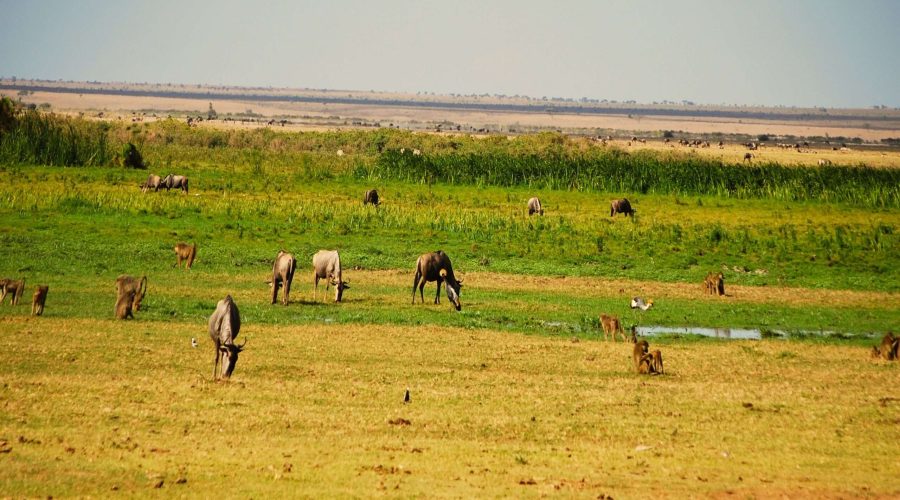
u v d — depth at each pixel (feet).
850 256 550.77
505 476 182.09
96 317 341.21
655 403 252.83
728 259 541.34
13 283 355.56
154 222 572.92
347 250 532.73
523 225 618.03
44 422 203.41
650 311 414.00
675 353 330.13
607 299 440.04
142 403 225.56
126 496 158.71
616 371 297.53
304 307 389.80
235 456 187.32
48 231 527.40
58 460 175.94
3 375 247.91
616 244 574.56
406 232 591.37
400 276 481.46
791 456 205.67
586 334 364.58
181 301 385.50
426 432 215.31
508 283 471.21
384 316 376.07
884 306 441.68
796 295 461.78
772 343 355.77
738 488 179.93
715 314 414.62
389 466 185.16
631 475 186.80
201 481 169.37
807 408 251.19
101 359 275.18
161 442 194.39
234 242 535.19
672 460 199.31
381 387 258.57
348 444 201.36
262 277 455.63
